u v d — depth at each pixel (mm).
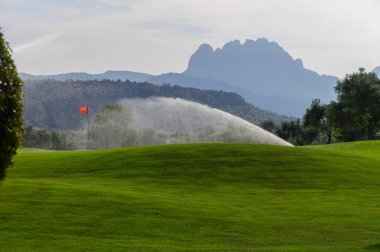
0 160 20688
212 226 32938
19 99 21062
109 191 41438
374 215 37875
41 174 54844
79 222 32000
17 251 25469
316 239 30406
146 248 26750
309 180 51875
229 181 50875
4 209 33844
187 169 55031
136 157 60750
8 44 20891
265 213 37969
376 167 59312
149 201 38688
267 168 55812
